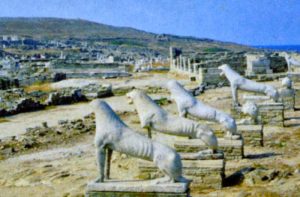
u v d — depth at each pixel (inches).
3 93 2079.2
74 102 1923.0
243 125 993.5
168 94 2082.9
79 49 6259.8
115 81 2642.7
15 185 809.5
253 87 1231.5
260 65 2437.3
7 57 4569.4
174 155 556.4
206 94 1955.0
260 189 686.5
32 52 5615.2
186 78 2623.0
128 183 564.4
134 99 753.6
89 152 1037.8
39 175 847.7
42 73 2947.8
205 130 743.7
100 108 578.6
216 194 679.7
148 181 568.7
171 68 3223.4
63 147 1099.3
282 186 695.1
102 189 559.2
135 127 1266.0
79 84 2518.5
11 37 7578.7
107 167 585.3
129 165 852.6
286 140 1030.4
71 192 735.1
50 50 5974.4
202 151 756.0
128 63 3801.7
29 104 1733.5
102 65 3257.9
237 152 851.4
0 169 919.0
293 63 2541.8
